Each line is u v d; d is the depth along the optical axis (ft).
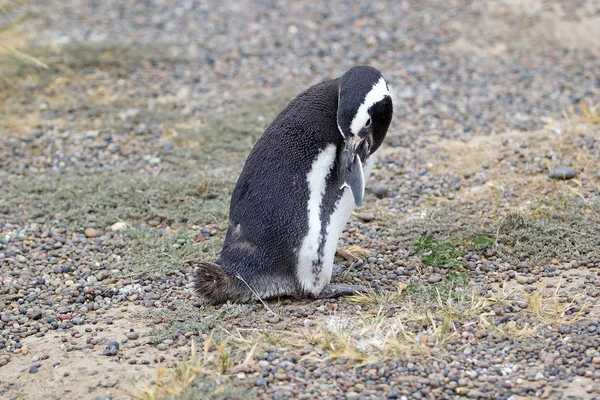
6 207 83.15
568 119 100.53
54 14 138.00
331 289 65.51
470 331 59.47
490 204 81.97
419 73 120.78
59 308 65.92
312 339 58.29
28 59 109.91
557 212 77.97
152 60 123.13
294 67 123.13
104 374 56.24
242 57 126.00
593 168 87.10
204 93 114.62
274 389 52.90
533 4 138.51
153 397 51.49
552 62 123.03
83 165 94.63
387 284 68.18
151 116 106.42
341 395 52.26
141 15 140.67
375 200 85.20
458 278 68.18
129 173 92.53
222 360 54.85
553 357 55.72
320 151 61.72
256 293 64.03
